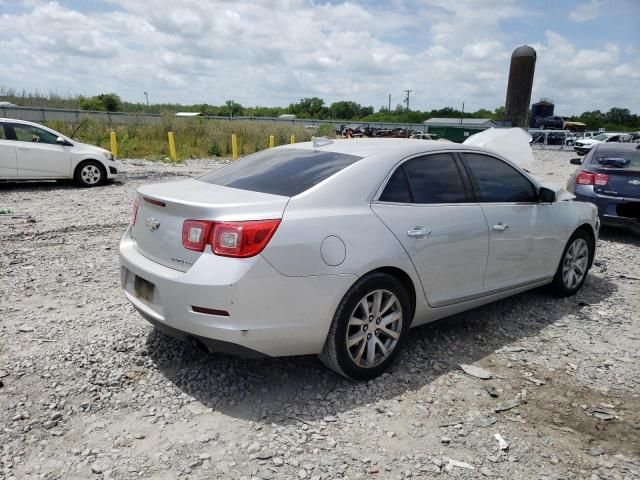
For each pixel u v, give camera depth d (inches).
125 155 882.8
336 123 2566.4
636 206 322.7
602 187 332.2
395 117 4124.0
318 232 134.0
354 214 142.3
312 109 4685.0
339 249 135.9
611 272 267.0
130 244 157.6
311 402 137.7
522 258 190.5
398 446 121.0
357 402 138.3
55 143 501.4
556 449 121.7
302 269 130.6
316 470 112.0
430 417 132.9
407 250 149.2
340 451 118.6
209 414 131.6
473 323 193.6
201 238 129.6
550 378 154.6
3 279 228.5
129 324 183.3
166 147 1013.2
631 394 147.0
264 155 178.5
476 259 171.2
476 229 169.2
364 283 140.5
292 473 110.9
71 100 1863.9
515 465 115.8
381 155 157.2
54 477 108.3
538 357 167.9
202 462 113.7
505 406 138.6
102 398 137.0
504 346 175.0
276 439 122.2
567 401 142.3
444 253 159.8
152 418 129.3
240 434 123.9
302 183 145.3
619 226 331.0
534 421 132.6
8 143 474.6
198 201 134.4
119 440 120.6
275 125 1300.4
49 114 1453.0
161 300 135.5
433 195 162.9
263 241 127.2
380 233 144.4
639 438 126.9
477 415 134.3
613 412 137.5
